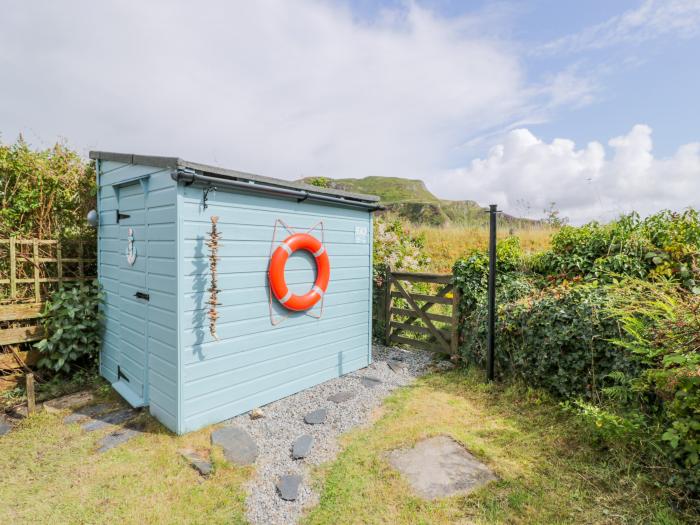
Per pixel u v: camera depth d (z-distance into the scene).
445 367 4.91
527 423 3.19
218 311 3.23
